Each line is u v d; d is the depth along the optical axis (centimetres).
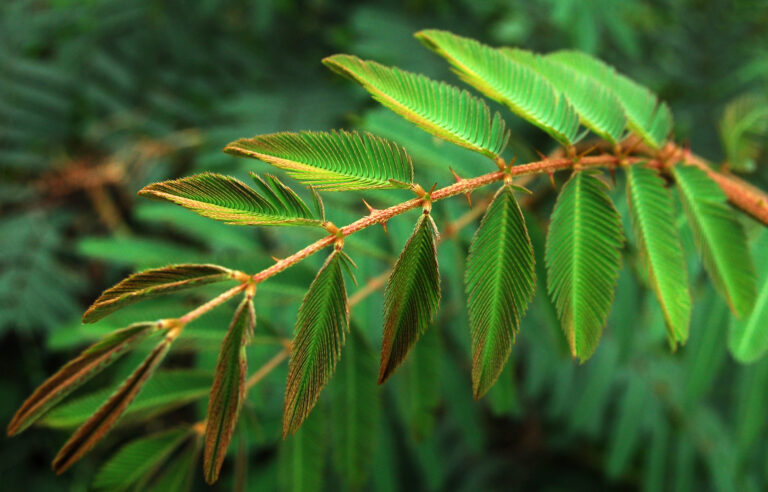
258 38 67
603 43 64
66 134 63
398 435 45
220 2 65
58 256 62
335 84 65
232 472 61
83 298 63
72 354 63
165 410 27
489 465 77
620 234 23
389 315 21
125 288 20
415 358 30
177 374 27
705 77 65
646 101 27
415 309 21
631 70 64
